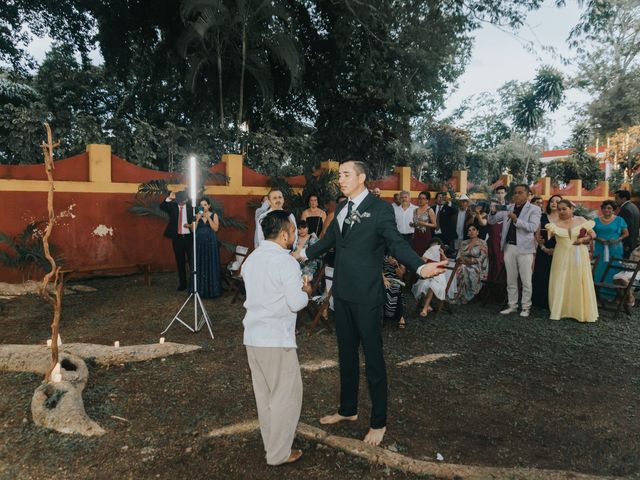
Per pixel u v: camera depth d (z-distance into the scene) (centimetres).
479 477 285
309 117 1858
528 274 688
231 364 473
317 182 1106
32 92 1575
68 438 323
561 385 447
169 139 1192
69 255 872
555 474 287
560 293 677
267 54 1577
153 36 1714
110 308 688
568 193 1936
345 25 1591
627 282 744
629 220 856
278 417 288
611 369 491
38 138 1094
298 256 360
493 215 872
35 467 291
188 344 522
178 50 1392
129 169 939
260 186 1101
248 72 1595
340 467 299
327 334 578
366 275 320
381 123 1811
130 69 1861
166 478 284
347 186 329
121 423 348
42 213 844
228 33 1395
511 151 3006
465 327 635
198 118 1759
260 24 1441
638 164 2483
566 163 2478
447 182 1555
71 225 870
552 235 744
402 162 1925
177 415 362
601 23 1803
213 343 538
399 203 1004
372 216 320
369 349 324
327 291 609
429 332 609
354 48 1689
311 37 1716
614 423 374
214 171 1057
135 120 1146
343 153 1770
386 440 336
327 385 430
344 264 326
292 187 1143
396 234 311
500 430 358
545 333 614
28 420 343
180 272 805
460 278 773
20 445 313
